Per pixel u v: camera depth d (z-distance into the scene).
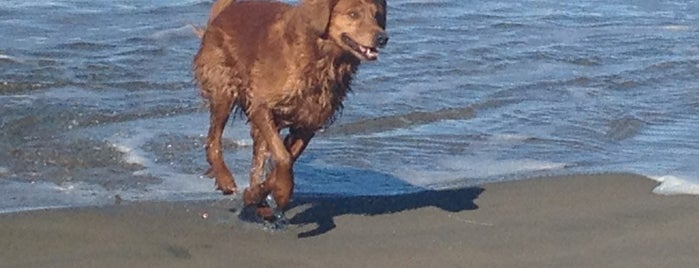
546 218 4.82
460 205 4.95
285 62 4.45
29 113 5.98
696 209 4.88
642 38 8.73
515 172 5.40
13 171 5.25
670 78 7.46
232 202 4.89
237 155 5.57
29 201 4.88
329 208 4.90
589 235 4.64
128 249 4.42
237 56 4.67
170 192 5.04
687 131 6.21
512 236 4.64
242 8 4.74
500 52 7.93
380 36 4.33
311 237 4.61
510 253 4.50
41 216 4.64
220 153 4.89
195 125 5.98
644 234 4.64
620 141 6.01
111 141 5.66
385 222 4.77
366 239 4.61
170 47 7.66
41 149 5.51
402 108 6.42
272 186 4.60
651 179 5.25
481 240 4.61
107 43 7.70
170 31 8.12
